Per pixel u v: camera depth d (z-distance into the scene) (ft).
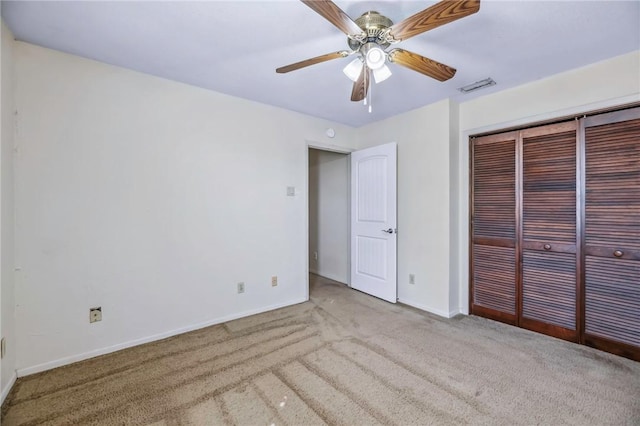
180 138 8.27
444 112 9.56
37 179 6.36
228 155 9.17
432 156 9.93
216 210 8.95
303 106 10.17
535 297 8.41
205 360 6.89
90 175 6.98
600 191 7.23
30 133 6.27
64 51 6.57
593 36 5.98
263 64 7.16
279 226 10.38
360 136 12.68
